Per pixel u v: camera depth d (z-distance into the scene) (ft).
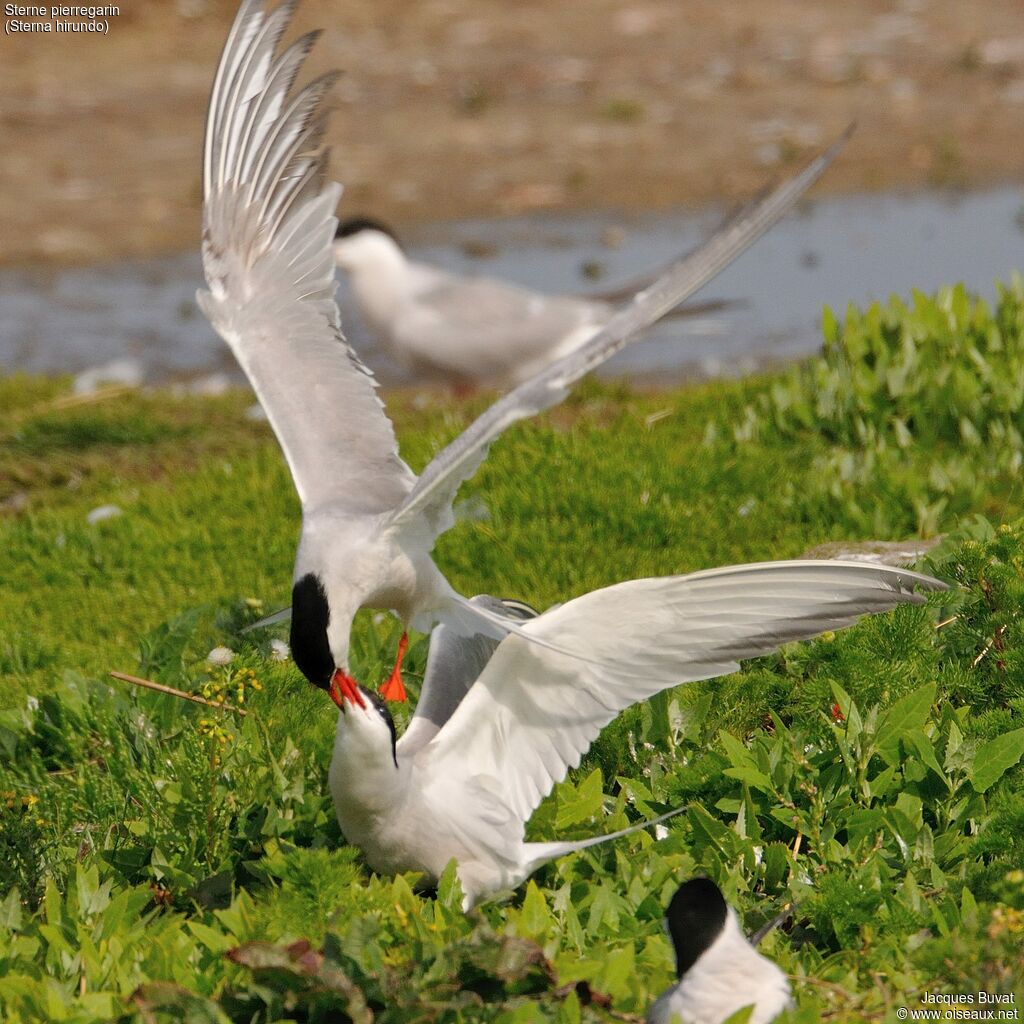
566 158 100.01
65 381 67.36
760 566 26.04
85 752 34.58
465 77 112.98
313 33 34.09
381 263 58.90
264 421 60.34
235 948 22.16
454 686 29.22
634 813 30.04
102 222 89.66
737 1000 21.08
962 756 29.01
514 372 57.88
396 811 26.14
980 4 131.13
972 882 26.55
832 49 119.96
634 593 26.14
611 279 79.87
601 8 128.26
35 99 105.09
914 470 46.01
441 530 29.48
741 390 54.29
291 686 33.63
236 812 29.58
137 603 44.34
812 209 93.40
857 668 30.76
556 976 22.58
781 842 28.45
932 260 82.69
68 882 28.66
